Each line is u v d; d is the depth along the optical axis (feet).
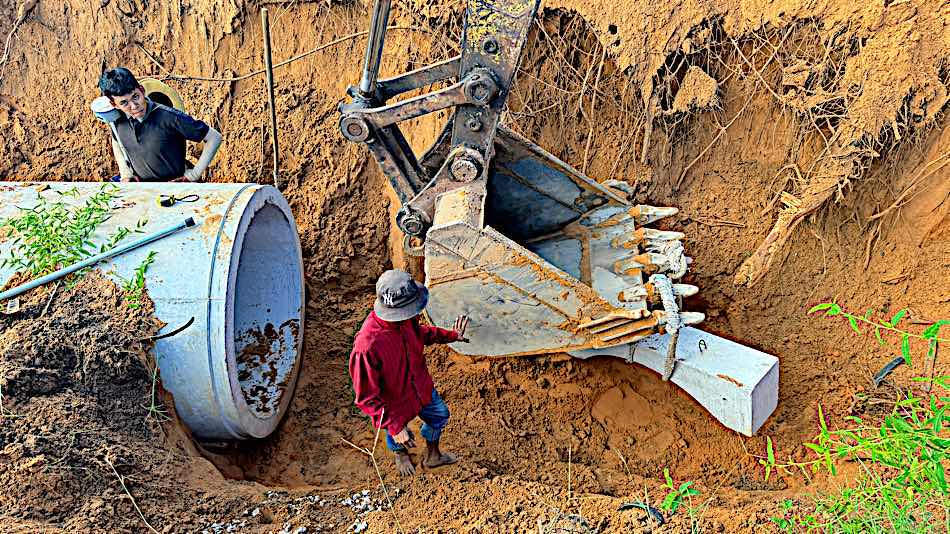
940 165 14.87
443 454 13.20
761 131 16.07
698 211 16.83
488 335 13.97
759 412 13.00
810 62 15.07
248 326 15.51
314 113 18.54
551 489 11.92
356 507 11.43
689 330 14.16
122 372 11.40
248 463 13.53
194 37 18.95
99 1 19.17
